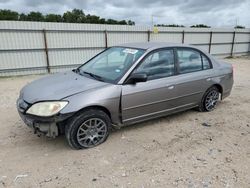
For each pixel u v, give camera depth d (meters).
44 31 11.99
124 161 3.10
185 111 5.04
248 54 23.34
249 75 10.46
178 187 2.59
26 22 11.44
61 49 12.81
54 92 3.27
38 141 3.62
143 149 3.42
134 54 3.92
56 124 3.14
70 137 3.24
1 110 5.09
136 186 2.61
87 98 3.22
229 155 3.29
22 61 11.84
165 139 3.75
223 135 3.94
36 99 3.18
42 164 3.01
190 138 3.80
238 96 6.46
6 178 2.72
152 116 4.03
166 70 4.08
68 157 3.18
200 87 4.61
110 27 14.15
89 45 13.71
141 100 3.73
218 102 5.81
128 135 3.86
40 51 12.21
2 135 3.80
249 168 2.98
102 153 3.29
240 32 21.53
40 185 2.61
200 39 18.78
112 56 4.21
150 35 15.95
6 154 3.24
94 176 2.78
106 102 3.36
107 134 3.58
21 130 4.00
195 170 2.92
